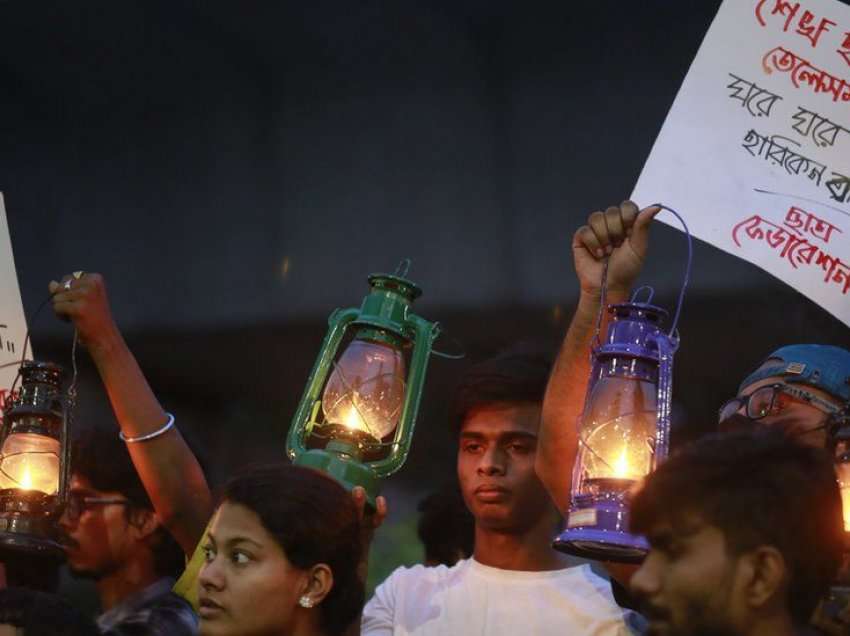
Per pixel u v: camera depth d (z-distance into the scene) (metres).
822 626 6.25
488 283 13.97
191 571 8.11
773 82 7.89
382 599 8.41
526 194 13.86
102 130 15.23
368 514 7.45
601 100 13.54
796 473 5.13
